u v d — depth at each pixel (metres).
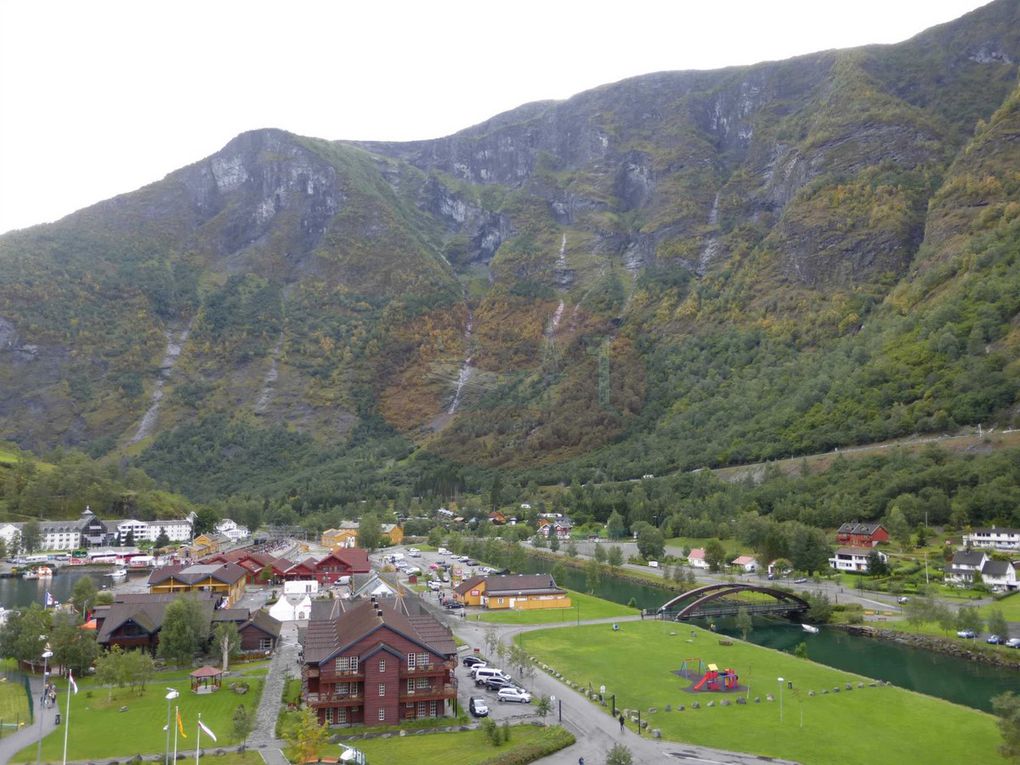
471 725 86.38
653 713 91.50
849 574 194.75
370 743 80.44
